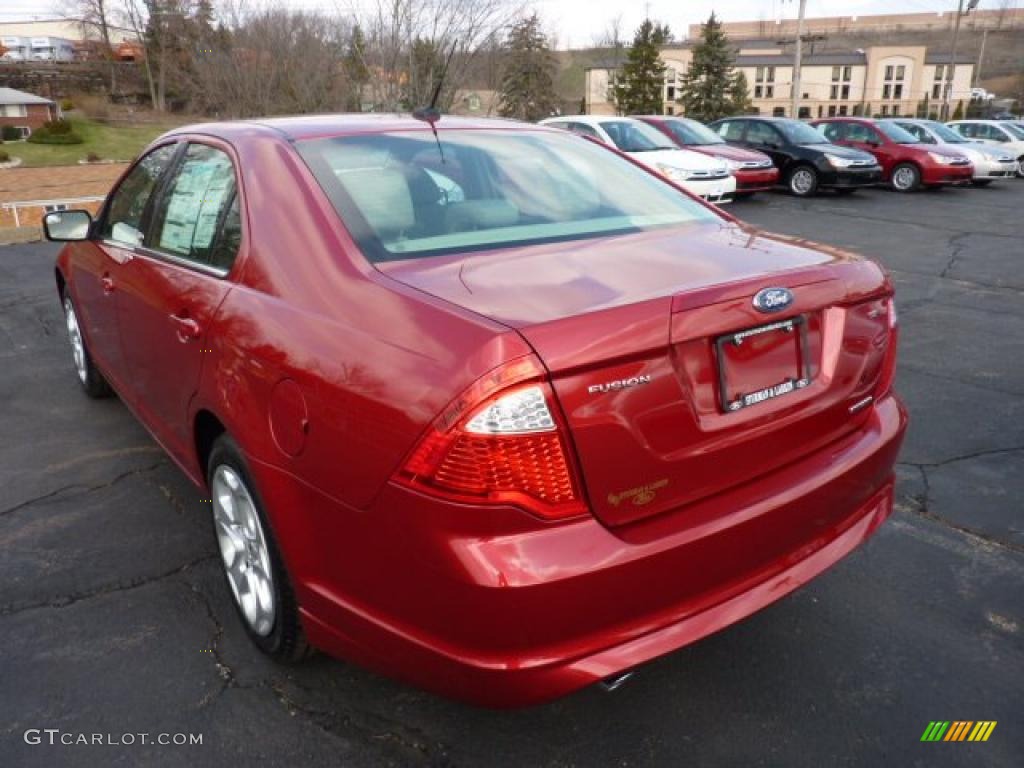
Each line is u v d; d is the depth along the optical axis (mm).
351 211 2520
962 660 2713
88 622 2910
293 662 2637
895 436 2596
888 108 91000
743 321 2115
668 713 2496
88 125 66375
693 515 2086
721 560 2107
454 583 1860
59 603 3016
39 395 5223
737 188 15438
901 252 10727
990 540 3434
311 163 2707
